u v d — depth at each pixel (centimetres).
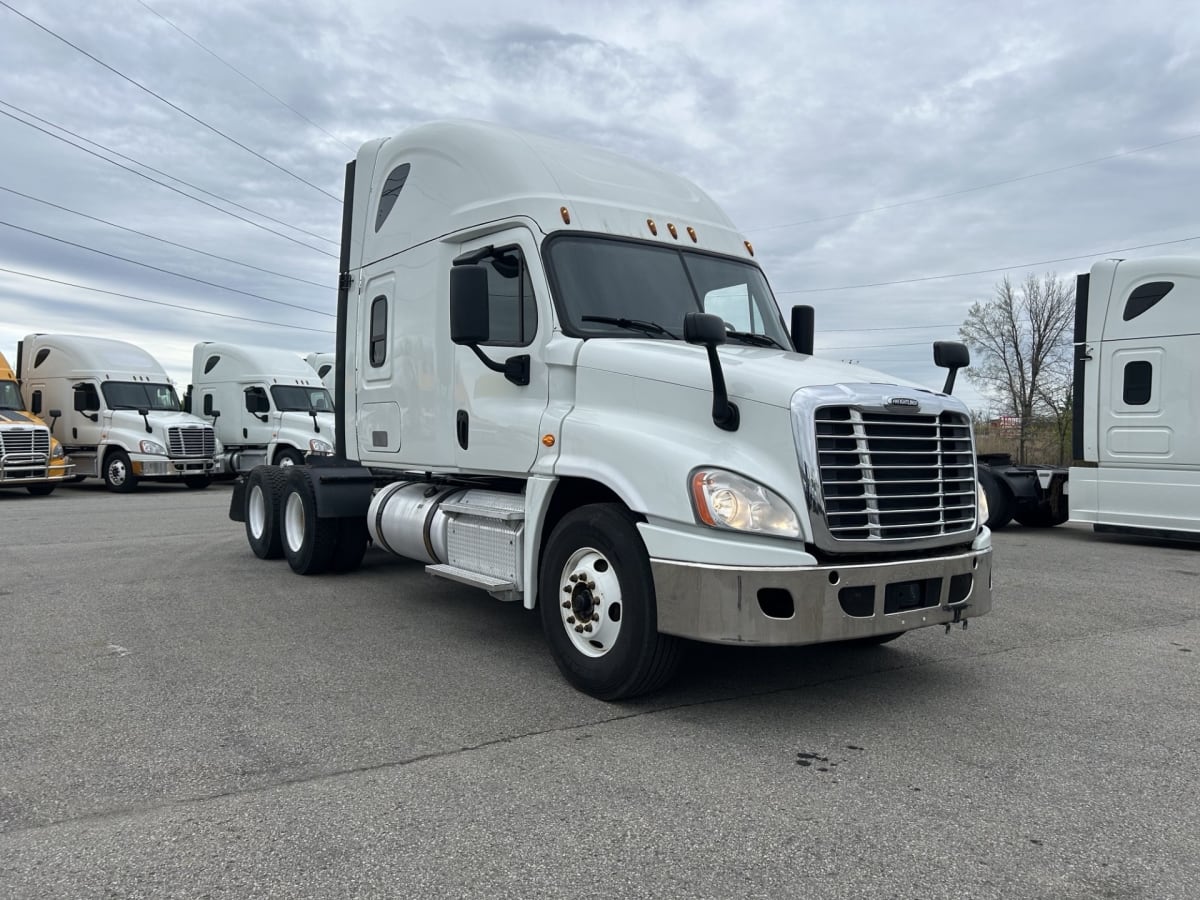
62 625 633
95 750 390
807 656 568
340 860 292
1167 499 1073
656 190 607
